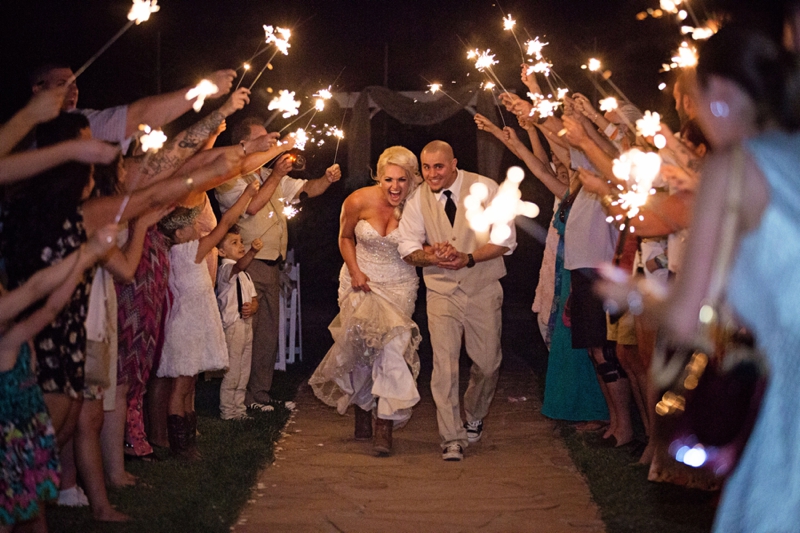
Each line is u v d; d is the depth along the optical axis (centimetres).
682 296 204
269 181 640
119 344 490
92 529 419
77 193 357
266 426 670
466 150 1566
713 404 383
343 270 639
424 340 1231
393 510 482
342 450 618
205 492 489
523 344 1195
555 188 654
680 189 291
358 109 1282
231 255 685
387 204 618
